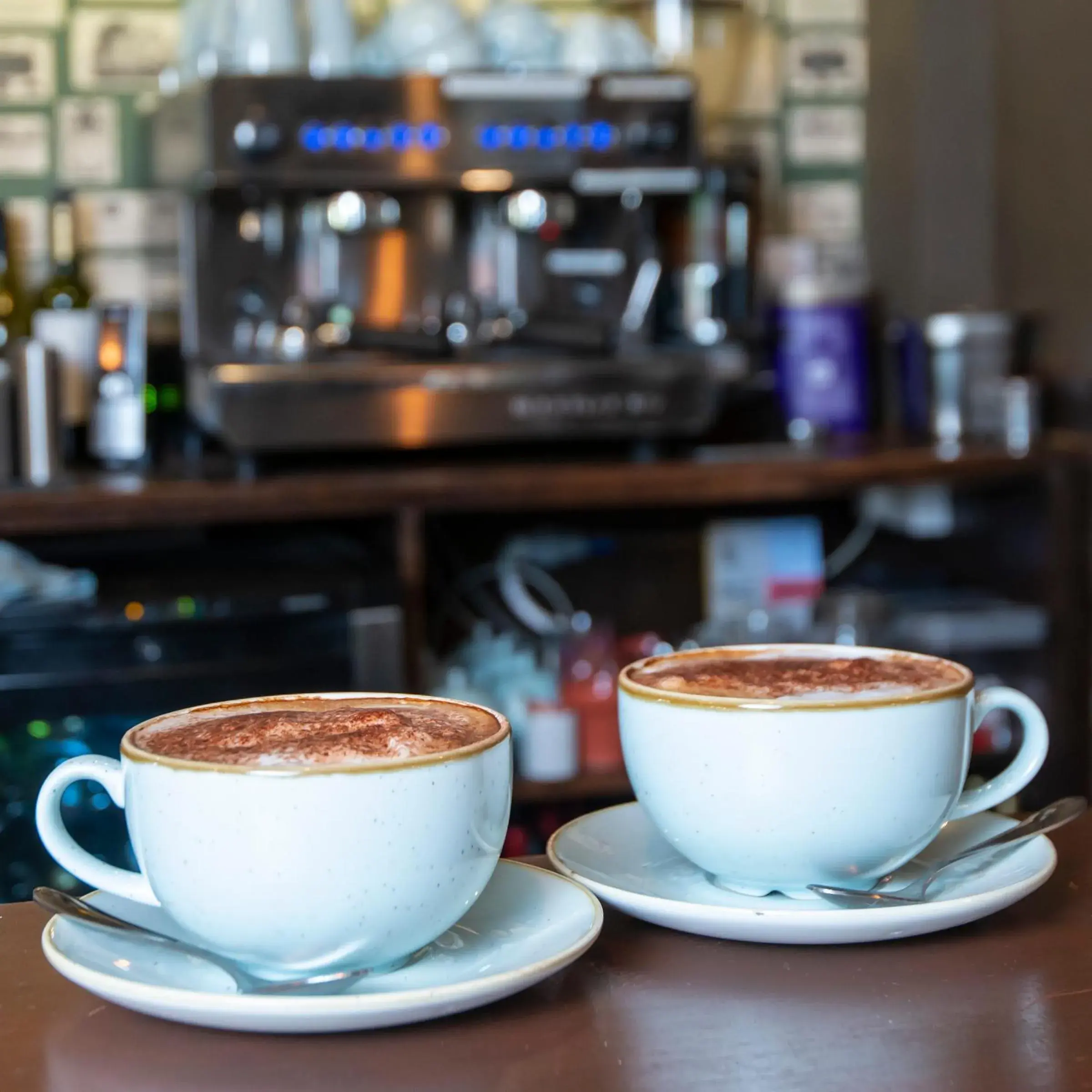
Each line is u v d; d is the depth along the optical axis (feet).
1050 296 7.02
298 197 6.16
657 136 6.17
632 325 6.44
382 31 6.57
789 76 7.80
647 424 6.14
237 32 6.38
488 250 6.54
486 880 1.69
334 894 1.55
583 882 1.88
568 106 6.12
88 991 1.61
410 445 5.95
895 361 7.67
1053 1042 1.50
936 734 1.79
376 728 1.66
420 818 1.56
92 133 7.09
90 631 5.22
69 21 7.04
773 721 1.75
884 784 1.76
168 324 7.06
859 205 7.89
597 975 1.69
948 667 1.94
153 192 6.89
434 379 5.94
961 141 7.55
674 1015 1.58
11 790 5.18
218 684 5.36
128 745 1.66
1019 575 6.68
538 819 6.28
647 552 7.44
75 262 6.84
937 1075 1.44
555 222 6.37
